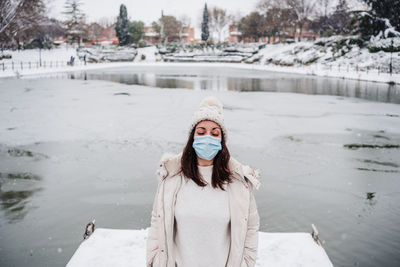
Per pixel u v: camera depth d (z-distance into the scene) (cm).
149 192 691
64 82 3288
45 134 1198
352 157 948
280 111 1744
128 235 424
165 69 6294
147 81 3559
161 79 3878
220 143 203
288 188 719
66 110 1709
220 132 205
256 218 208
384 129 1329
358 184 744
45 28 8206
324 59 5888
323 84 3428
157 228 210
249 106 1909
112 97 2228
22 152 977
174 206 203
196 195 201
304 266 362
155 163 877
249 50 8806
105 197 665
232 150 1009
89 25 11138
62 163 878
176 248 207
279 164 880
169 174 210
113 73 4869
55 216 587
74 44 9562
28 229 542
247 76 4644
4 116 1535
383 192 699
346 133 1253
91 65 6619
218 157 206
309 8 8194
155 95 2359
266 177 784
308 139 1155
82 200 653
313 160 916
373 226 555
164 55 9481
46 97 2198
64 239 512
